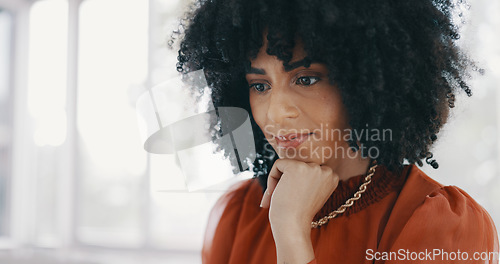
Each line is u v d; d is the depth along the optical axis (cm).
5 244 384
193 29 76
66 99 394
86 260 348
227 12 67
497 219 288
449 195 68
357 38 61
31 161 401
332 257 69
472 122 292
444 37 69
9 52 407
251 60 64
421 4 64
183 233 358
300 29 59
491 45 279
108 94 382
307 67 60
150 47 363
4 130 403
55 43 403
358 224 70
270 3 60
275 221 64
